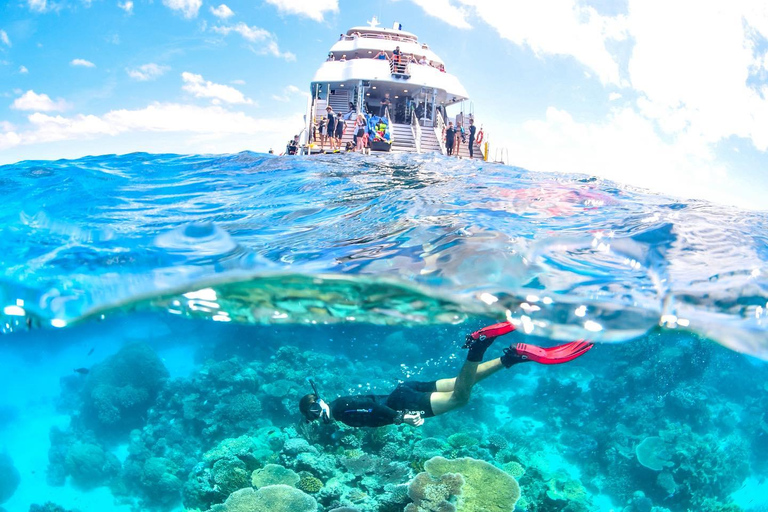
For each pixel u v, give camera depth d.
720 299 3.66
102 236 5.33
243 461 8.84
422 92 28.47
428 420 11.73
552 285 3.74
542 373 17.27
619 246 4.60
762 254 4.58
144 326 10.98
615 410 13.30
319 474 8.18
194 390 13.42
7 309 4.90
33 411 16.75
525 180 9.32
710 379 17.55
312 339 18.58
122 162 10.53
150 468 10.37
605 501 10.17
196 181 8.69
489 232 4.83
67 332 9.69
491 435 10.59
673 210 6.31
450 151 22.42
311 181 8.79
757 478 11.97
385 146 21.50
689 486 9.97
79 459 11.48
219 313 5.84
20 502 11.09
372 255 4.40
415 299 4.28
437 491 7.19
